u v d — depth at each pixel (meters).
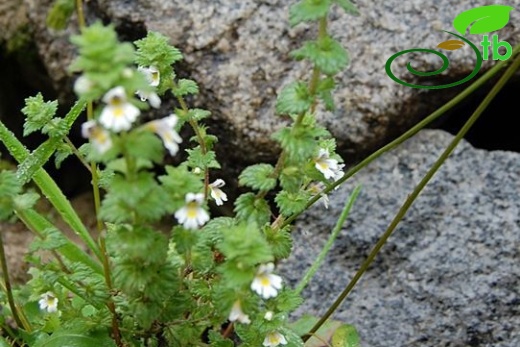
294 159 0.38
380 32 0.53
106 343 0.43
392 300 0.49
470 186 0.51
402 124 0.53
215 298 0.39
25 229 0.59
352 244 0.51
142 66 0.42
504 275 0.49
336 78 0.52
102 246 0.41
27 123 0.42
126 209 0.36
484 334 0.48
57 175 0.64
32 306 0.47
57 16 0.42
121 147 0.35
